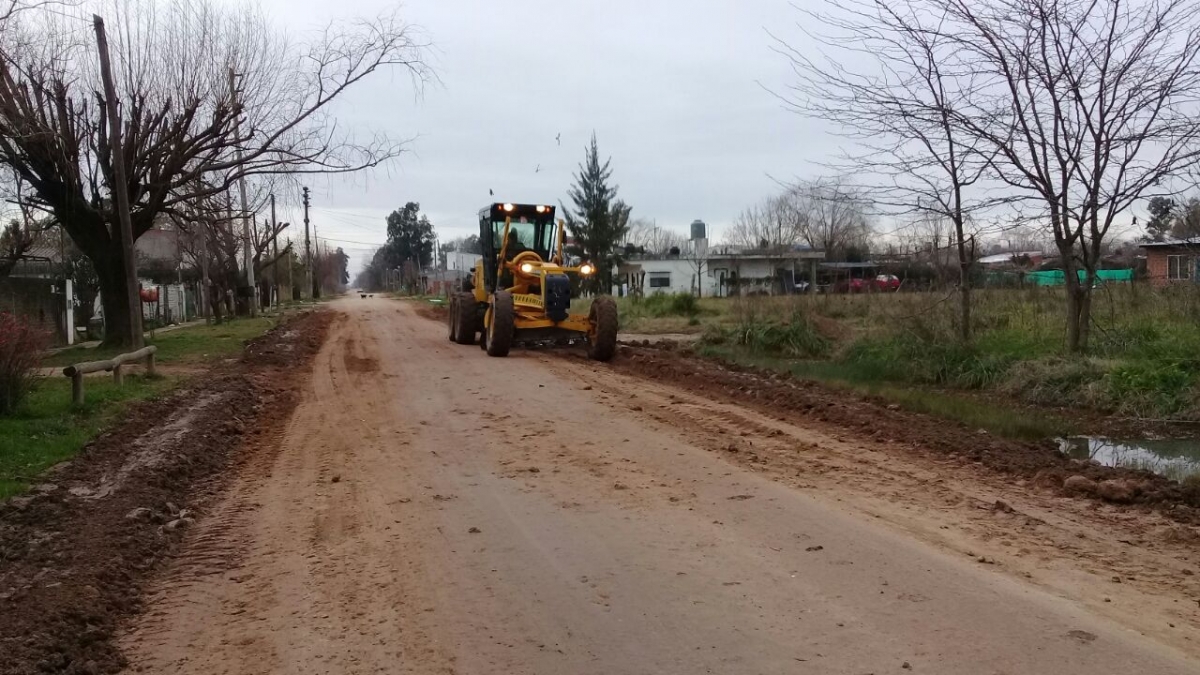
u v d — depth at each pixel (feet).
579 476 26.43
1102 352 42.19
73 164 63.77
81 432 32.50
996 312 54.65
